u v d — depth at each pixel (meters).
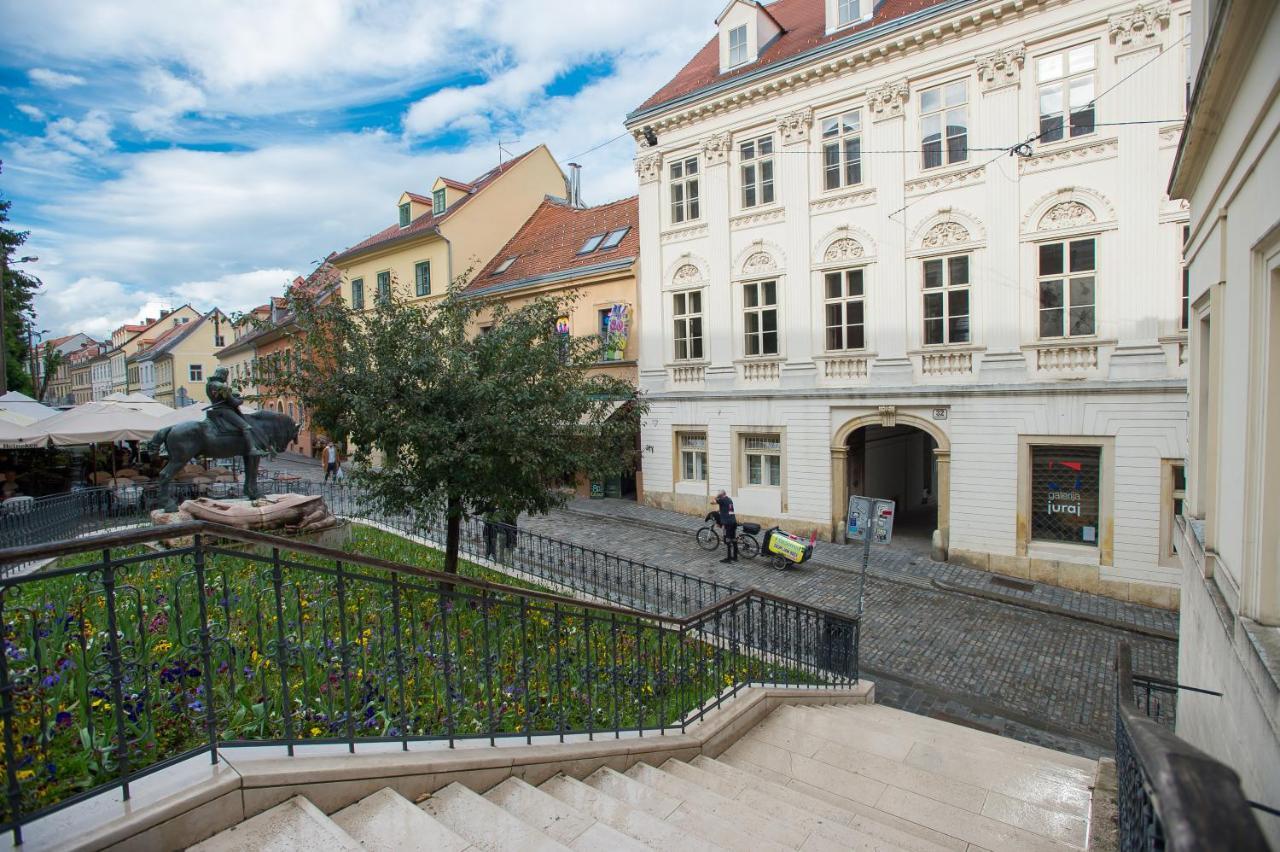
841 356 17.03
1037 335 14.49
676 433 20.48
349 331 8.97
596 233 24.83
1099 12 13.33
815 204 17.31
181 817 2.58
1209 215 4.93
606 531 18.36
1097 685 9.66
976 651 10.83
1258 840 1.24
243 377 9.02
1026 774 5.67
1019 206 14.50
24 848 2.29
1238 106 3.83
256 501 10.49
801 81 17.19
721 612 6.46
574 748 4.32
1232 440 4.06
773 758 5.80
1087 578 13.84
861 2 17.06
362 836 2.89
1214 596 4.34
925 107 15.73
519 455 8.73
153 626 5.24
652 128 20.03
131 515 14.92
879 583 14.18
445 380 8.70
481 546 12.67
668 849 3.43
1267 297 3.44
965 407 15.20
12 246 28.36
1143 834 2.07
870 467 19.77
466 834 3.11
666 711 6.02
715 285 19.28
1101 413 13.62
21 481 19.52
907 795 5.22
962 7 14.52
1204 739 4.73
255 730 3.52
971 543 15.26
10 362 33.25
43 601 5.14
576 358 10.27
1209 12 4.99
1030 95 14.30
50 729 3.21
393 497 9.01
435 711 4.29
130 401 21.17
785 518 18.27
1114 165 13.41
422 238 28.17
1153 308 13.12
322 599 4.32
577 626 6.33
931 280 15.87
